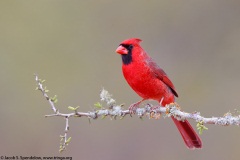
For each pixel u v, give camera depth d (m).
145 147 12.84
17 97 13.59
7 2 14.30
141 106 9.30
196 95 13.77
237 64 14.09
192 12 14.56
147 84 9.10
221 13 14.50
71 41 14.24
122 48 9.13
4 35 14.10
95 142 12.94
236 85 13.84
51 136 13.09
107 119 13.02
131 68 9.09
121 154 12.87
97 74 13.98
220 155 12.61
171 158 12.74
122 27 14.50
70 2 14.42
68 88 13.77
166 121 12.98
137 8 14.57
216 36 14.40
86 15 14.47
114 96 13.55
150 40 14.45
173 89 9.39
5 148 13.07
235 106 13.56
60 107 13.49
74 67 14.00
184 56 14.31
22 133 13.23
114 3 14.55
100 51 14.23
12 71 13.84
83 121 13.07
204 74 14.04
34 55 14.02
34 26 14.27
